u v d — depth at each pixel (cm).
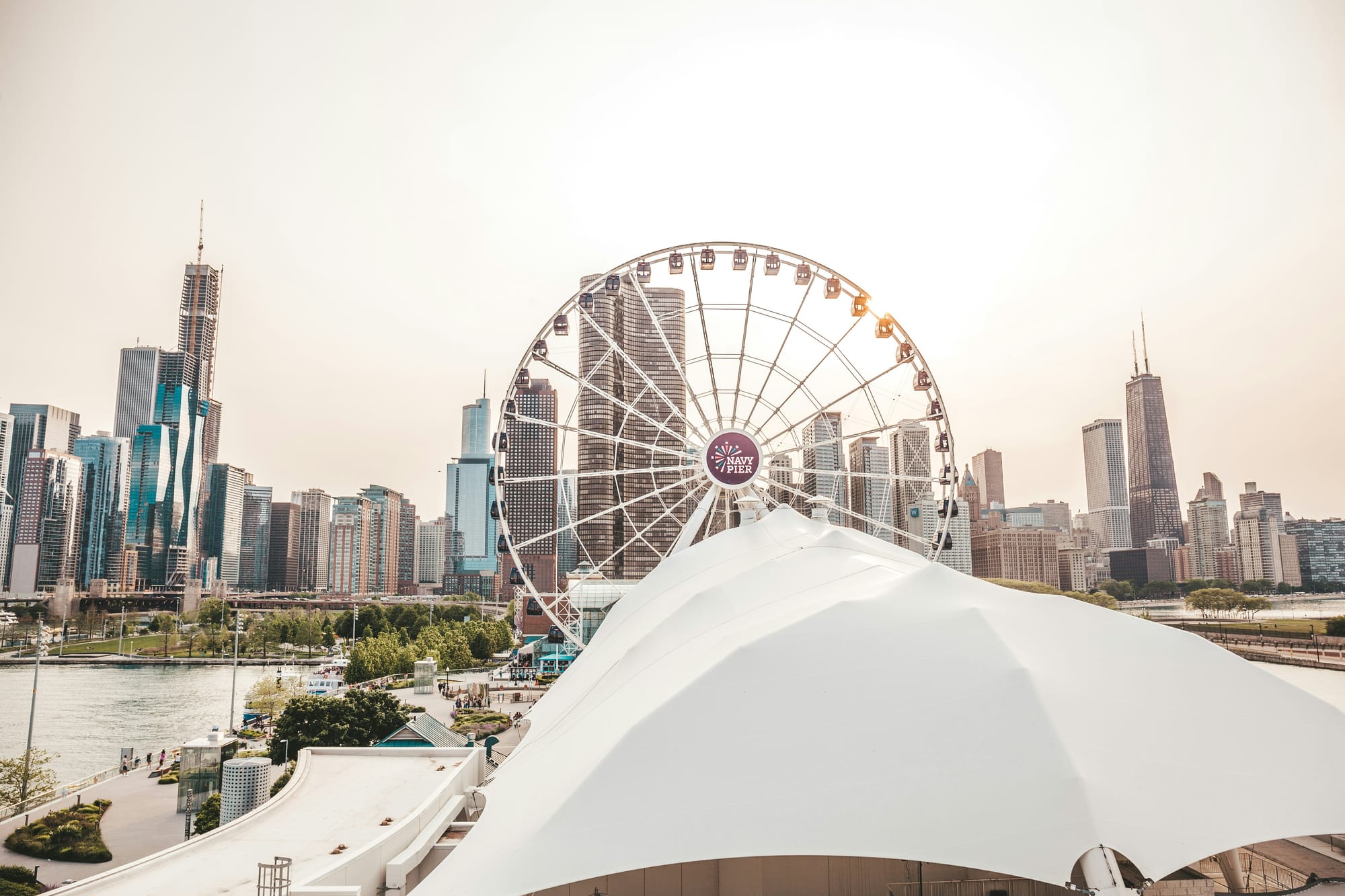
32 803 7812
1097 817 2489
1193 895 2886
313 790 4894
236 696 16588
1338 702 7494
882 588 3584
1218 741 2822
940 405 7344
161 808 7656
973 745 2727
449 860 2844
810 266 7412
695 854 2603
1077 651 3153
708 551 5222
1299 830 2569
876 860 3148
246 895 3331
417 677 14500
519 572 7400
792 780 2736
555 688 4934
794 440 7594
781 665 3084
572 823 2698
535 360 7588
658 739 2892
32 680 19312
